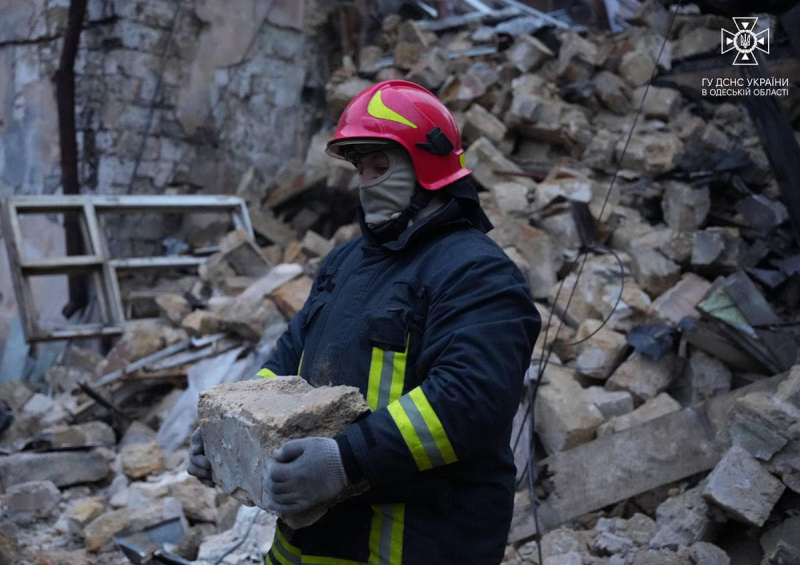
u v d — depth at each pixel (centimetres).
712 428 319
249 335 512
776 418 283
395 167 194
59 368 589
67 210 601
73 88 648
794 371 306
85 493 428
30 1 710
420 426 162
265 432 165
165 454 470
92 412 520
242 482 176
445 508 177
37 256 717
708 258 451
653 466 320
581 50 668
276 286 518
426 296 181
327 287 203
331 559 178
